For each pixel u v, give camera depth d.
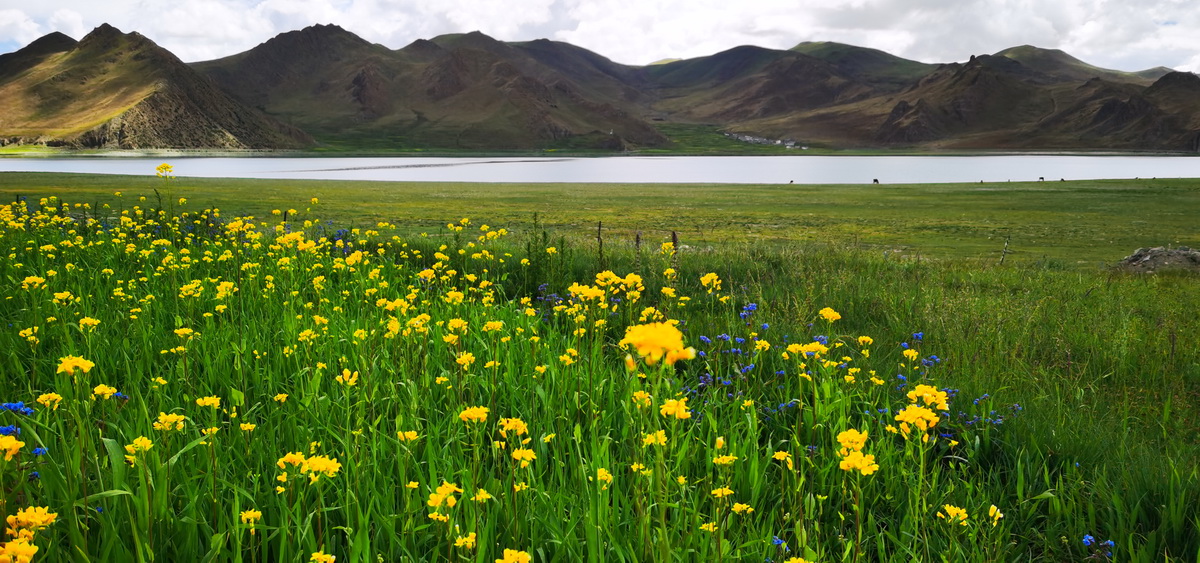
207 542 3.27
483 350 5.98
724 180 113.25
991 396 5.75
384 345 5.74
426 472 4.02
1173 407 6.25
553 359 5.61
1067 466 4.62
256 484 3.53
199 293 7.05
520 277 10.87
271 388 5.02
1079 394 6.14
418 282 9.18
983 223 32.53
